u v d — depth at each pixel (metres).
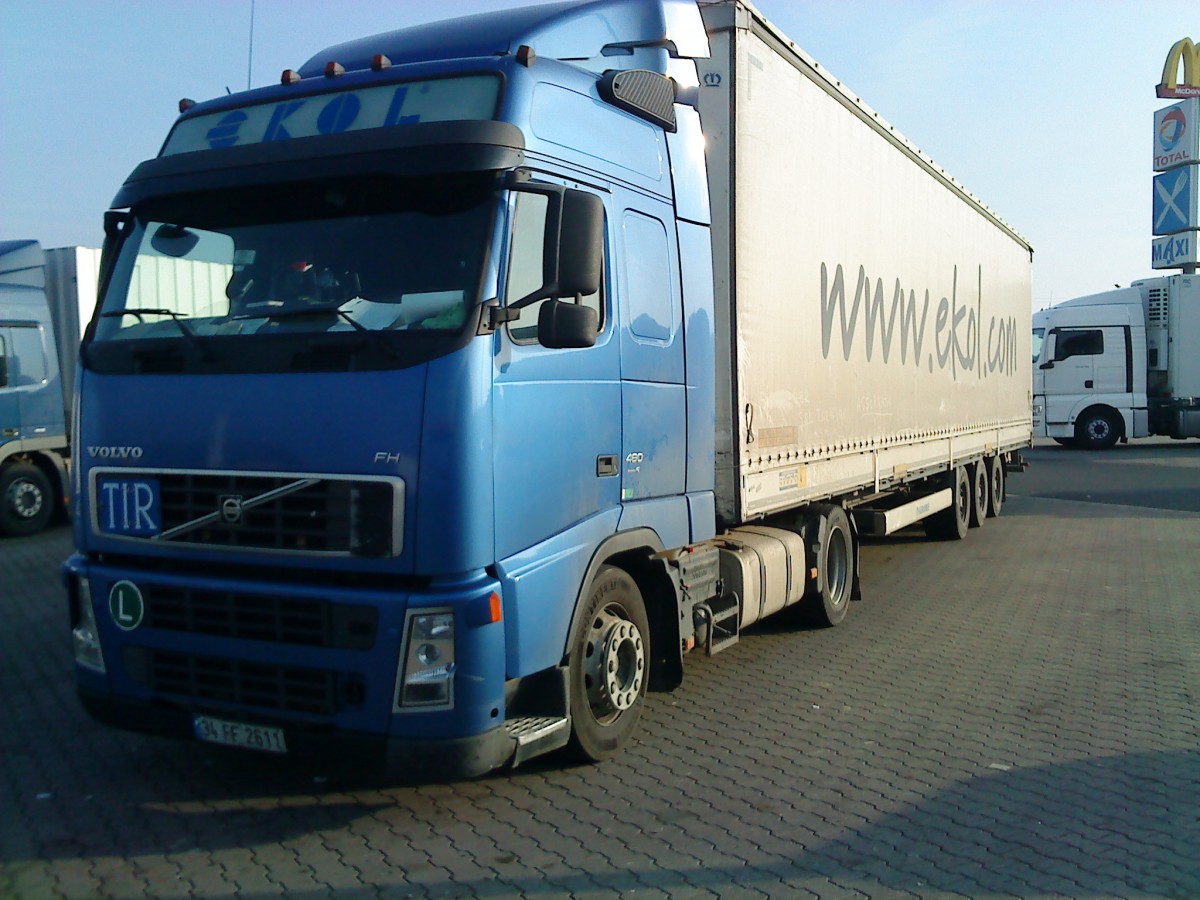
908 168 10.76
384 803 4.90
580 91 5.13
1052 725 6.29
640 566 5.74
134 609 4.64
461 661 4.18
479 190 4.38
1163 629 8.97
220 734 4.50
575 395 4.82
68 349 14.85
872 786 5.24
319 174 4.47
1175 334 28.70
